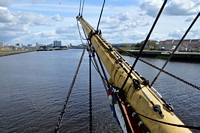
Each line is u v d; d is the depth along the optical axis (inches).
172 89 1203.2
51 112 849.5
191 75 1641.2
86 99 1006.4
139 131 133.6
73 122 757.3
